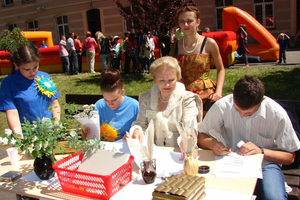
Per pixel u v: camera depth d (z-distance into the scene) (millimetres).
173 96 2342
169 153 2135
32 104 2600
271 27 17062
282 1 16609
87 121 2174
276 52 10523
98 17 20438
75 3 20531
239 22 10984
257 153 2041
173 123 2352
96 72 10789
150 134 1804
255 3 17125
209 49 2996
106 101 2658
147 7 7582
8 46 8023
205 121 2402
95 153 1869
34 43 14734
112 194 1627
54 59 11516
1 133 5707
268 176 2172
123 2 19234
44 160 1860
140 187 1705
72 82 8977
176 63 2287
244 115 2059
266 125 2209
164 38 8117
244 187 1638
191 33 2961
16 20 23438
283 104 2674
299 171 2514
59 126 1840
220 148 2084
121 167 1668
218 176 1780
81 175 1628
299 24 17188
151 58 9555
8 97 2520
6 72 12344
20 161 2217
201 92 2973
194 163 1764
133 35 9266
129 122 2756
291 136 2135
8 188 1798
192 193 1433
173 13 7480
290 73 7578
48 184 1822
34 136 1729
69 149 2244
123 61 10578
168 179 1605
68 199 1642
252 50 10953
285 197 2055
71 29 21172
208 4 17766
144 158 1756
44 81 2660
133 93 7277
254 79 1970
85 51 10469
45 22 21953
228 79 7602
